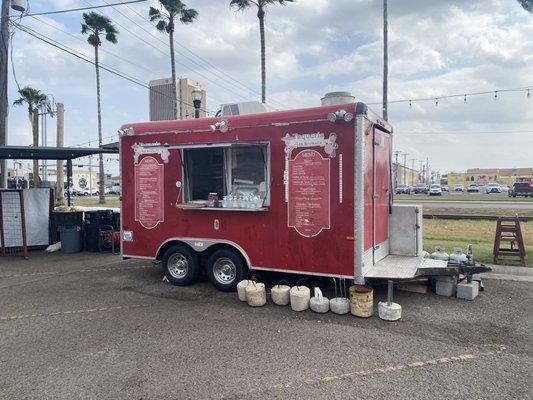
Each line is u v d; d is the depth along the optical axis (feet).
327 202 18.28
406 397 10.96
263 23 74.90
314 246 18.66
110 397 11.10
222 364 13.00
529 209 75.77
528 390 11.27
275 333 15.53
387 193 22.52
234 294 20.89
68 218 34.45
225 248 21.26
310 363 13.02
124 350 14.10
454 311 17.83
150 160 22.75
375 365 12.85
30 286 22.99
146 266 28.40
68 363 13.15
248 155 20.47
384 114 65.16
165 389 11.51
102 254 33.47
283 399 10.93
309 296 18.33
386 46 64.90
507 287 21.62
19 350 14.19
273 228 19.61
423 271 19.08
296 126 18.83
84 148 33.04
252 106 22.62
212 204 20.74
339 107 17.89
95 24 105.81
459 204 94.94
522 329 15.75
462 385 11.57
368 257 18.74
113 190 237.04
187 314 17.83
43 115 98.12
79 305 19.29
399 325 16.25
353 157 17.67
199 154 21.72
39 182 49.42
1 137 37.63
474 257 29.09
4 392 11.39
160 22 90.94
